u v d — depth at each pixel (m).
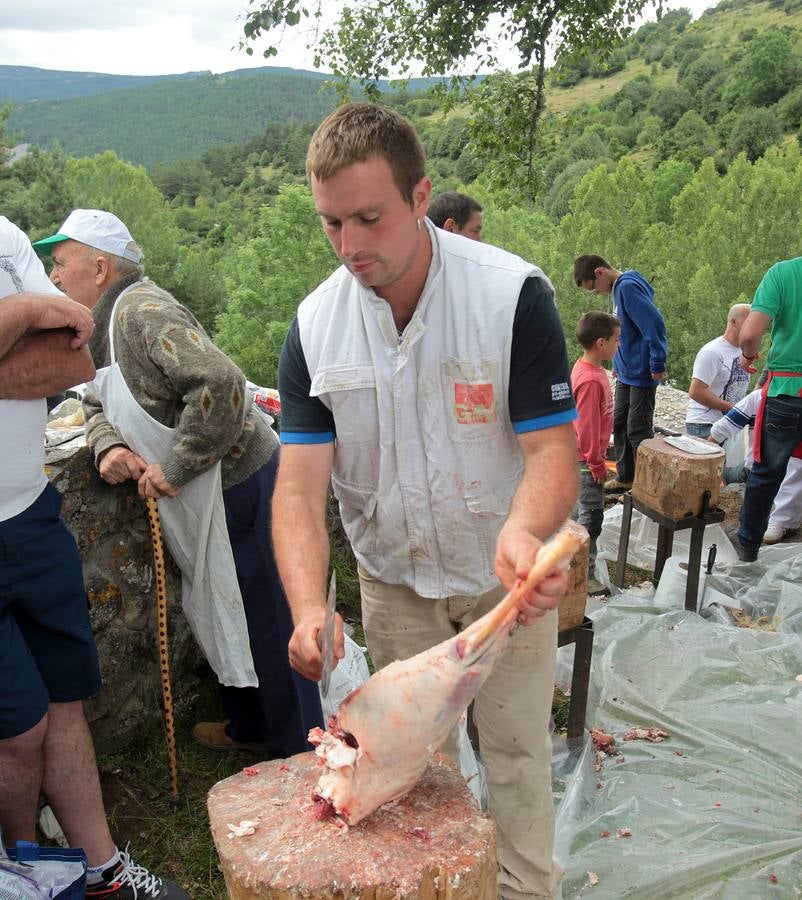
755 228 38.12
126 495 3.13
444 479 2.03
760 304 5.00
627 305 6.72
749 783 3.24
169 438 2.85
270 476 2.95
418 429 2.00
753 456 5.16
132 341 2.79
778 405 4.98
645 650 4.20
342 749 1.53
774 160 48.47
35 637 2.26
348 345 1.97
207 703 3.53
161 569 2.93
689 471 4.49
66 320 2.11
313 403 2.06
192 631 3.33
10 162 43.09
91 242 2.79
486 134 9.38
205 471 2.82
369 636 2.40
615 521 5.82
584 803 3.18
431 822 1.56
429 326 1.93
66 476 2.94
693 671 3.97
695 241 39.12
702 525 4.57
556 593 1.46
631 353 6.83
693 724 3.60
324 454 2.08
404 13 8.72
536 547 1.58
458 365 1.93
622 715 3.73
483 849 1.49
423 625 2.30
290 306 26.30
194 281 46.59
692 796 3.19
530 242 46.97
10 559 2.13
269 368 26.12
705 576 4.74
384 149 1.67
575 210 42.22
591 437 5.09
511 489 2.11
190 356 2.72
